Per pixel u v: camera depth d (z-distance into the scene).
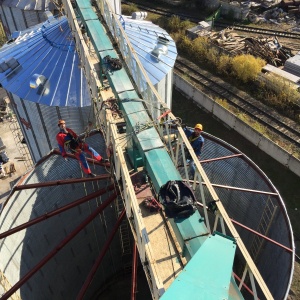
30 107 20.38
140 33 22.80
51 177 18.36
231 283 7.29
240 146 32.16
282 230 16.30
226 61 39.41
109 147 14.08
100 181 20.73
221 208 9.37
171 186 10.43
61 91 19.47
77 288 22.95
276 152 30.06
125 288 24.48
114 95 14.81
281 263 15.86
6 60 21.08
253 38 43.41
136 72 15.30
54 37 21.11
